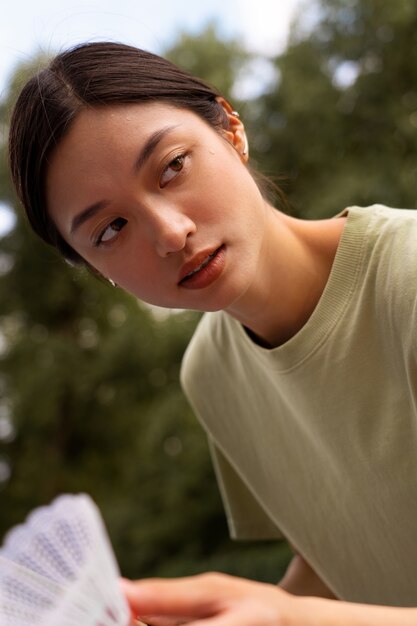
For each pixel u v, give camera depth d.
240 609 0.62
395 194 7.03
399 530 1.18
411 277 1.02
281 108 7.90
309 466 1.31
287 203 1.42
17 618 0.56
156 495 8.75
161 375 9.85
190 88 1.08
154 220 0.99
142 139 0.98
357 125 7.74
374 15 7.46
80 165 1.00
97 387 10.34
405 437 1.11
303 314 1.19
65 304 10.55
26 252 9.99
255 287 1.14
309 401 1.20
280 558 7.43
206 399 1.48
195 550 8.58
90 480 10.98
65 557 0.57
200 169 1.01
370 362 1.12
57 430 10.84
